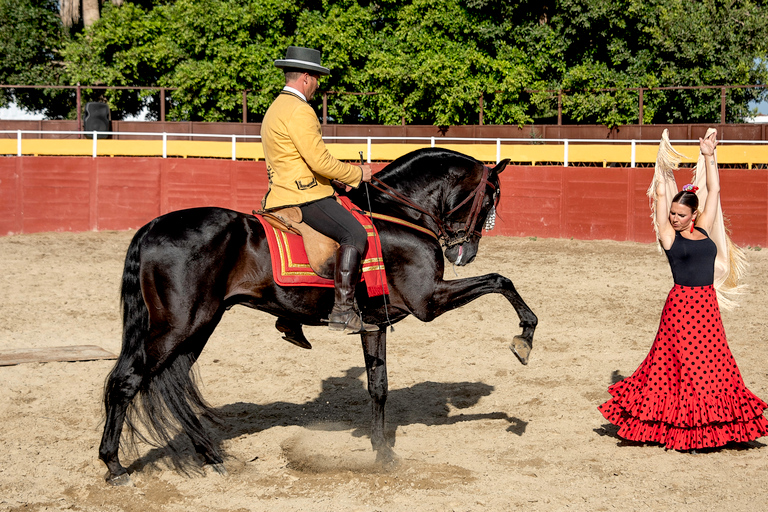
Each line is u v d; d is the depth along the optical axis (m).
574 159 18.17
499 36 22.05
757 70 21.02
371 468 4.54
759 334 8.02
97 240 16.08
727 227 15.88
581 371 6.77
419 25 22.09
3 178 17.12
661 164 4.89
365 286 4.45
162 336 4.16
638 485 4.21
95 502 4.07
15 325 8.68
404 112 21.70
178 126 21.75
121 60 22.44
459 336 8.29
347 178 4.28
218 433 5.23
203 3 21.47
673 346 4.69
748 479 4.29
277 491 4.20
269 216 4.38
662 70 21.33
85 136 20.61
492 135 21.36
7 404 5.84
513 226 17.19
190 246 4.16
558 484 4.24
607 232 16.56
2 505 4.02
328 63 21.66
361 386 6.44
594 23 21.30
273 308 4.43
